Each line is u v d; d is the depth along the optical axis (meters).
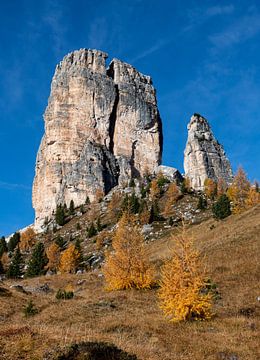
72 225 131.25
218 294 31.80
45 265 88.25
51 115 198.88
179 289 25.39
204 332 21.80
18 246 118.94
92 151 183.75
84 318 25.36
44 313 28.03
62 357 12.96
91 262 84.75
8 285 47.09
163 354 16.22
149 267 40.84
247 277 36.12
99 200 153.62
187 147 194.62
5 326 17.27
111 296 36.03
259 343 19.05
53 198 184.50
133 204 117.00
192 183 182.25
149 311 28.33
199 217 100.81
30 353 13.40
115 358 13.37
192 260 26.58
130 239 41.50
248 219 65.25
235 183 111.25
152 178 168.25
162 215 110.50
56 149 192.38
